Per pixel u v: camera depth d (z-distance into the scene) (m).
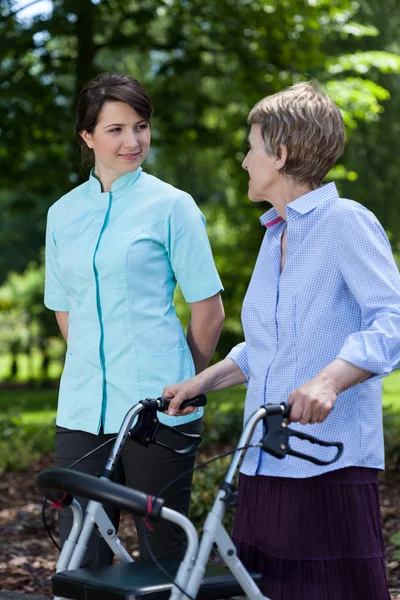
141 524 3.40
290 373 2.87
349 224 2.81
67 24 12.62
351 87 14.24
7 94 12.70
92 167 3.73
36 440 9.80
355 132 18.91
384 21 18.20
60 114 12.93
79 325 3.49
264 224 3.06
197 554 2.46
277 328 2.91
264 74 14.10
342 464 2.82
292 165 2.90
